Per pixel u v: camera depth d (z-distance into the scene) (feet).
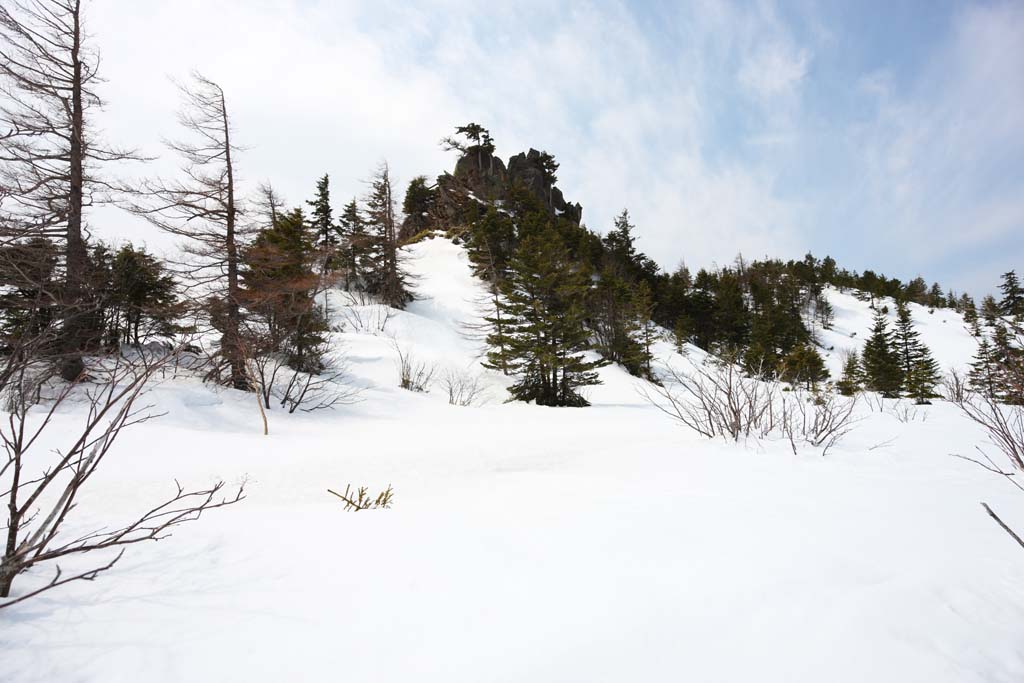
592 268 141.49
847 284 311.06
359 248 113.60
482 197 185.68
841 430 23.44
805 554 7.00
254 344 46.24
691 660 4.61
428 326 107.34
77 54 42.24
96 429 27.71
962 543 7.45
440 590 6.22
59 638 5.24
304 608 5.85
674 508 9.80
